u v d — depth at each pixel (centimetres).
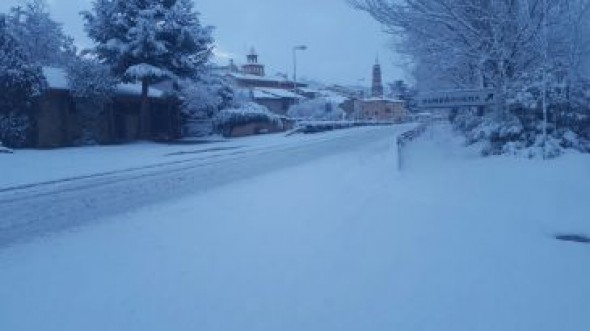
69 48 4228
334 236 779
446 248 714
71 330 465
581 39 1619
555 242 760
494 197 1057
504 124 1578
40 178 1441
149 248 722
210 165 1803
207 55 3931
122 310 507
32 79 2622
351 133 4384
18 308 513
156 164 1834
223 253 693
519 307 518
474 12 1675
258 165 1806
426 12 1669
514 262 658
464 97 1684
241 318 491
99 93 2998
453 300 533
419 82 2648
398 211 955
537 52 1617
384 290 559
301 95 8444
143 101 3453
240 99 4834
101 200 1117
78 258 679
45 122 2870
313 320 486
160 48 3331
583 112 1506
